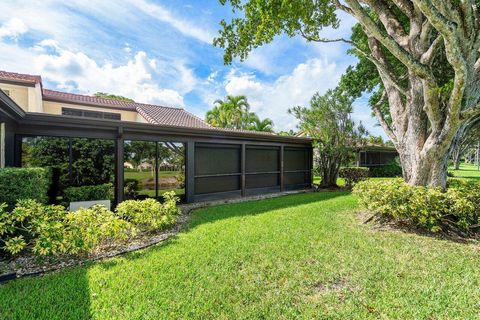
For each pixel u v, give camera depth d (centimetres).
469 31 495
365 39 1040
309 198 1012
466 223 517
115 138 790
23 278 354
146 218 555
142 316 265
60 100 1362
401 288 319
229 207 851
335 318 264
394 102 750
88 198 770
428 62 611
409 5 669
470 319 261
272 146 1259
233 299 296
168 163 927
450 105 523
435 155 596
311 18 618
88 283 333
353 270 367
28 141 709
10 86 1178
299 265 383
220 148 1084
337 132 1325
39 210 423
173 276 349
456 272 362
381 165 2486
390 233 539
